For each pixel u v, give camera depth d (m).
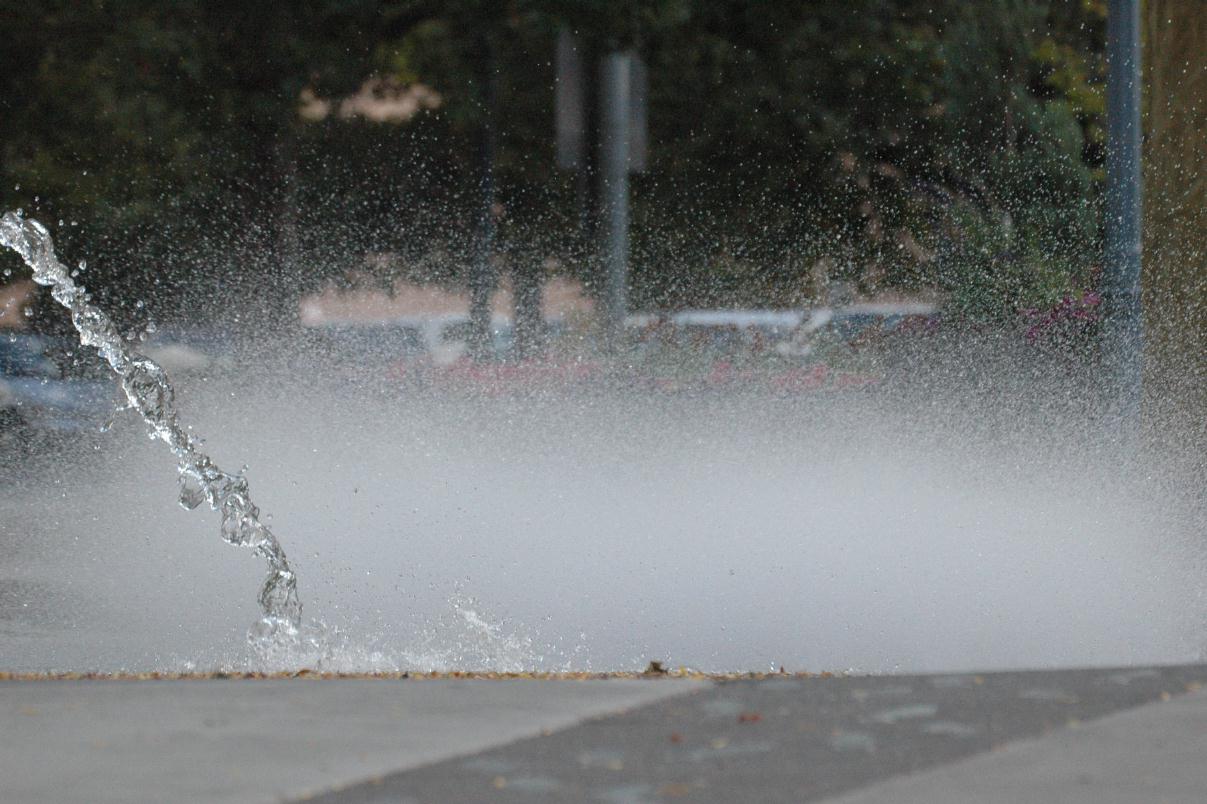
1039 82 74.19
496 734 16.00
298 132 69.50
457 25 70.25
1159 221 36.38
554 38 69.38
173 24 66.50
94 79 65.94
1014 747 15.45
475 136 70.62
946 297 58.47
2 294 63.25
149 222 67.00
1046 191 70.56
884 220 72.75
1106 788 14.22
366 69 70.12
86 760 15.16
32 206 65.88
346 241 69.56
